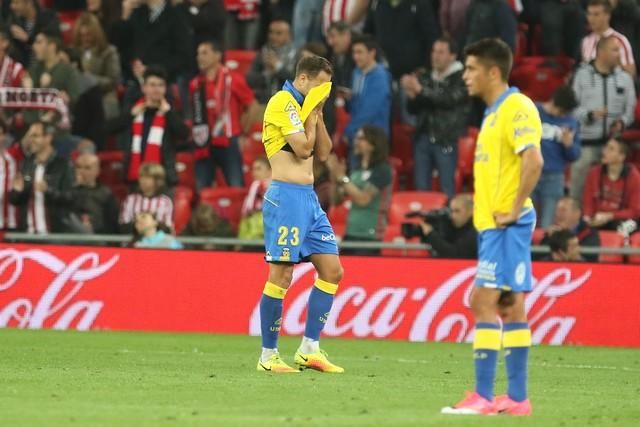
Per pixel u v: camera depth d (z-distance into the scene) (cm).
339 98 7406
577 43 7562
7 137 7038
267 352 4166
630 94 6894
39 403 3083
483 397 3034
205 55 7106
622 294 6000
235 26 8050
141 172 6569
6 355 4700
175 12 7475
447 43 6806
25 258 6247
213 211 6519
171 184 6850
